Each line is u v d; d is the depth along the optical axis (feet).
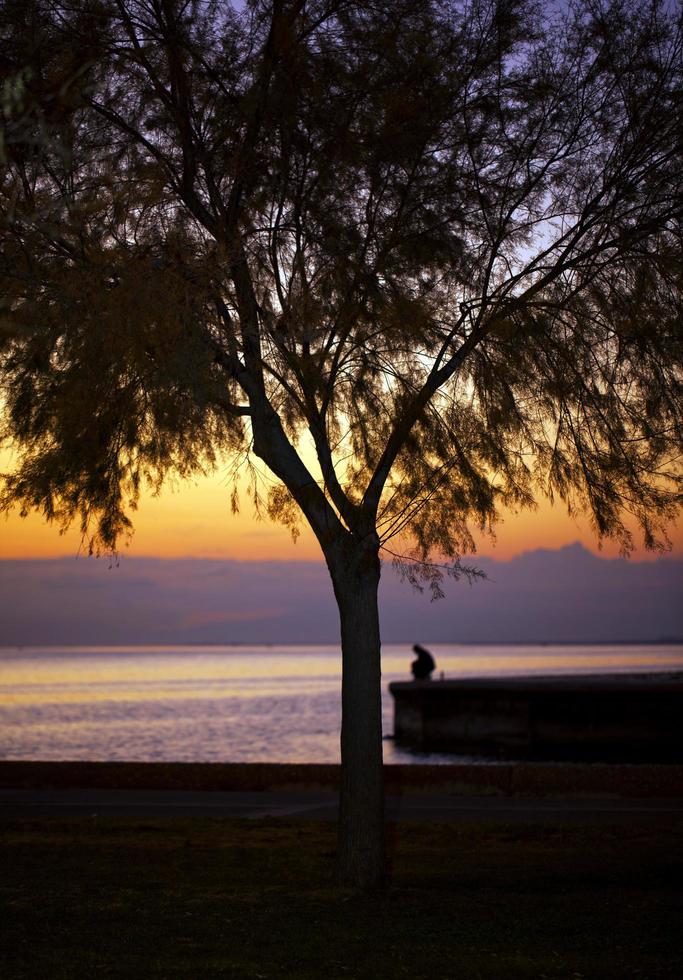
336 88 32.27
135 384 29.50
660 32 32.58
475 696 119.14
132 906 27.91
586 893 29.76
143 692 312.71
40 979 21.53
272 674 521.24
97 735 154.92
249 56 32.65
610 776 48.47
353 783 30.53
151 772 51.98
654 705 107.96
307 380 30.14
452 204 32.65
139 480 33.45
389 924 26.05
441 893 29.71
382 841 30.81
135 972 22.03
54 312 27.71
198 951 23.65
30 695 292.81
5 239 28.43
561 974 22.08
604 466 31.63
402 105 31.40
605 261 31.83
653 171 32.12
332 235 31.42
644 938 24.77
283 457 30.66
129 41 31.22
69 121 29.50
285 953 23.54
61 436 29.84
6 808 46.42
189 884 30.86
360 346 31.37
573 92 33.01
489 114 32.91
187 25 32.09
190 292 27.94
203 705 238.89
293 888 30.30
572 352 31.63
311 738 149.48
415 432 33.12
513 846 37.50
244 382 30.63
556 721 111.65
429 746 123.75
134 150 32.01
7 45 29.50
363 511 30.22
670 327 31.40
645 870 33.17
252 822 42.47
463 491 32.83
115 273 28.32
